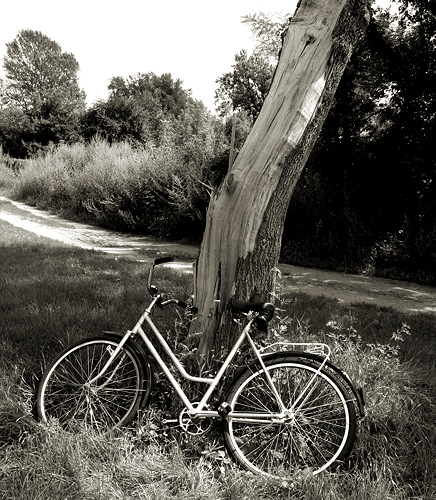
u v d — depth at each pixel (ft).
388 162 40.83
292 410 9.73
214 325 10.87
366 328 18.44
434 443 10.16
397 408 10.98
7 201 81.15
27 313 16.55
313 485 8.66
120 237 52.60
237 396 9.61
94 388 10.15
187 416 9.77
